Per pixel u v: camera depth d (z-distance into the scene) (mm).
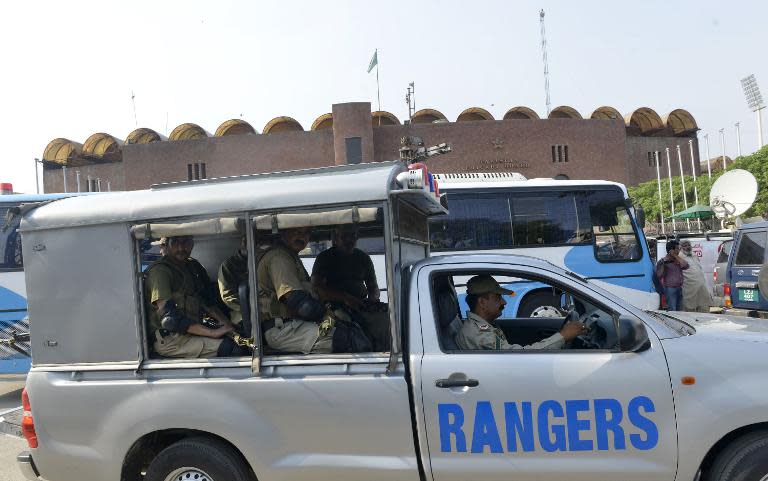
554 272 3826
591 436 3424
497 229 10180
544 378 3477
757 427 3434
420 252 4570
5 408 8562
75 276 3932
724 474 3352
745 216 27109
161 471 3758
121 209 3846
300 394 3613
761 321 4164
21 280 8977
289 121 52188
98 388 3838
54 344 3969
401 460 3543
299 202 3621
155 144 47812
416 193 3637
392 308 3562
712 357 3432
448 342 3828
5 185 10445
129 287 3854
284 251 3881
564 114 54531
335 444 3596
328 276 4223
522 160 48219
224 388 3691
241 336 3896
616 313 3666
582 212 10375
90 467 3861
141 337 3854
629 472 3396
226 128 52875
